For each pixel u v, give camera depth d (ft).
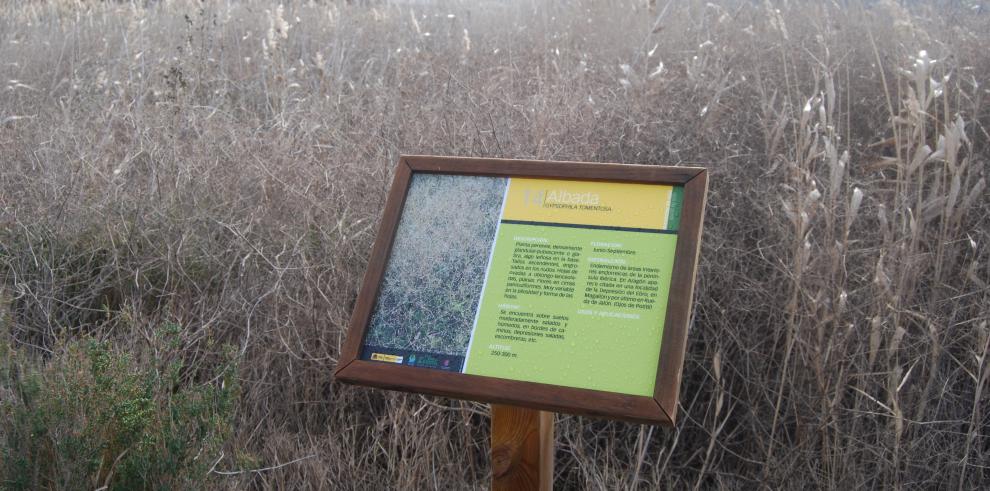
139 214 12.37
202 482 7.82
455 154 12.92
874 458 9.81
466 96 15.46
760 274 11.93
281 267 11.68
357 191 12.94
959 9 19.99
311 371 10.97
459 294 6.90
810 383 10.15
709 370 10.96
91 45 22.38
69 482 7.30
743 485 10.08
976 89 14.24
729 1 21.52
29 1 26.43
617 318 6.47
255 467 8.73
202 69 18.97
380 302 7.06
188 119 15.15
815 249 11.37
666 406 6.04
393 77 19.25
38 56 21.43
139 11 22.48
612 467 9.92
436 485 9.06
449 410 10.48
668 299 6.35
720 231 11.85
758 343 10.66
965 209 11.27
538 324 6.62
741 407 10.84
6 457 7.37
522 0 25.07
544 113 13.67
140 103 15.70
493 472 7.06
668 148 12.85
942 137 10.16
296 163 13.29
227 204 12.94
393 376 6.71
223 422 8.19
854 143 14.58
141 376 8.43
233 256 12.24
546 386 6.36
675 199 6.72
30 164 13.94
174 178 13.15
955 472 9.64
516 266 6.87
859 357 10.42
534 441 6.90
